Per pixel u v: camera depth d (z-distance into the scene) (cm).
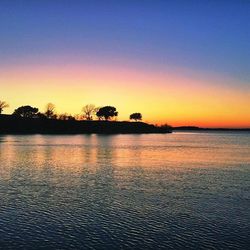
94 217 2667
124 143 14438
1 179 4378
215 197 3441
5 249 2019
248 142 17725
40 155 7950
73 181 4316
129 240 2181
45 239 2181
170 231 2353
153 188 3916
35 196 3369
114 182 4297
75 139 16950
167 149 11175
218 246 2095
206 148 12000
